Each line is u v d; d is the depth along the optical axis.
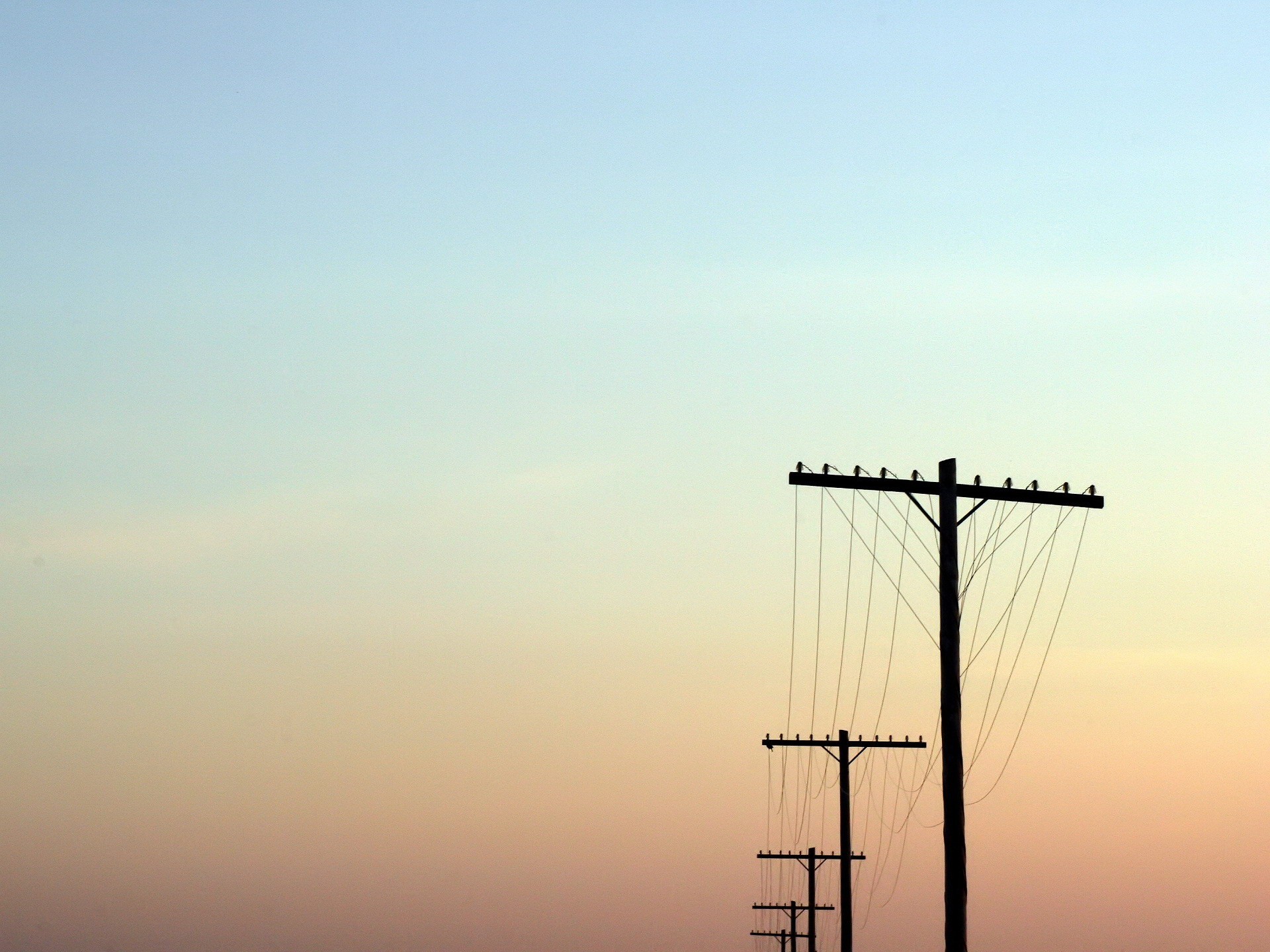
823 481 44.09
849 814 75.12
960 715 43.06
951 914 42.03
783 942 100.44
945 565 43.97
